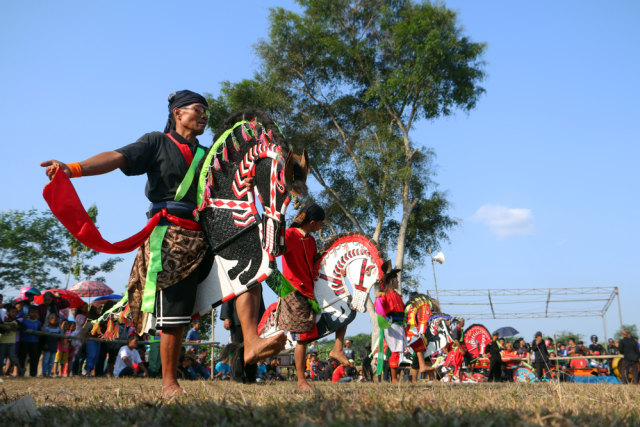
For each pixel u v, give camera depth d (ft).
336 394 9.89
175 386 11.84
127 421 7.23
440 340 36.11
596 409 8.23
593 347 57.21
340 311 18.61
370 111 91.91
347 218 95.81
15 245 93.56
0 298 30.25
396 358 26.58
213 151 12.09
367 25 96.37
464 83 90.38
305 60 96.48
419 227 98.68
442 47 86.99
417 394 10.48
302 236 16.84
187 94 12.90
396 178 86.94
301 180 11.59
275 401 9.01
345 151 94.48
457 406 8.30
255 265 11.46
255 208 11.76
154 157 12.14
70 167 10.82
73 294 36.29
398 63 93.86
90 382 21.76
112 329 13.74
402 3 94.89
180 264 11.66
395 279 26.73
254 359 11.06
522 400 9.45
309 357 54.70
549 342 56.80
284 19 94.02
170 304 11.66
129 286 12.19
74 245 98.63
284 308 16.76
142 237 11.66
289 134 93.20
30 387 17.15
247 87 93.56
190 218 12.07
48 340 32.14
